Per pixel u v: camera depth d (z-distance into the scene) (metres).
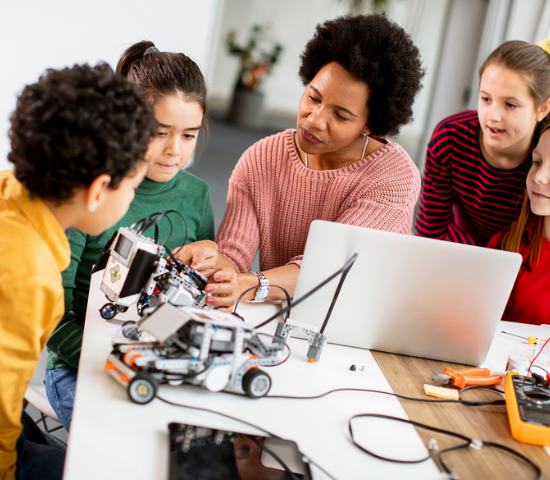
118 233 0.89
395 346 1.00
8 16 2.17
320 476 0.63
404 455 0.69
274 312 1.12
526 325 1.32
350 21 1.18
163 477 0.58
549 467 0.71
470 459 0.70
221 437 0.67
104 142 0.67
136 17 2.93
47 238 0.71
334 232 0.92
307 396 0.80
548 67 1.45
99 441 0.62
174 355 0.72
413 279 0.93
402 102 1.22
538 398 0.83
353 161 1.36
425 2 4.05
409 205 1.33
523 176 1.62
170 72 1.12
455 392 0.87
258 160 1.42
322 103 1.18
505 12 3.36
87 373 0.76
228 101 8.92
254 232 1.41
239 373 0.75
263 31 8.45
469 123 1.68
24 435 0.87
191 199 1.36
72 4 2.47
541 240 1.39
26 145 0.67
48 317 0.71
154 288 0.90
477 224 1.82
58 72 0.71
